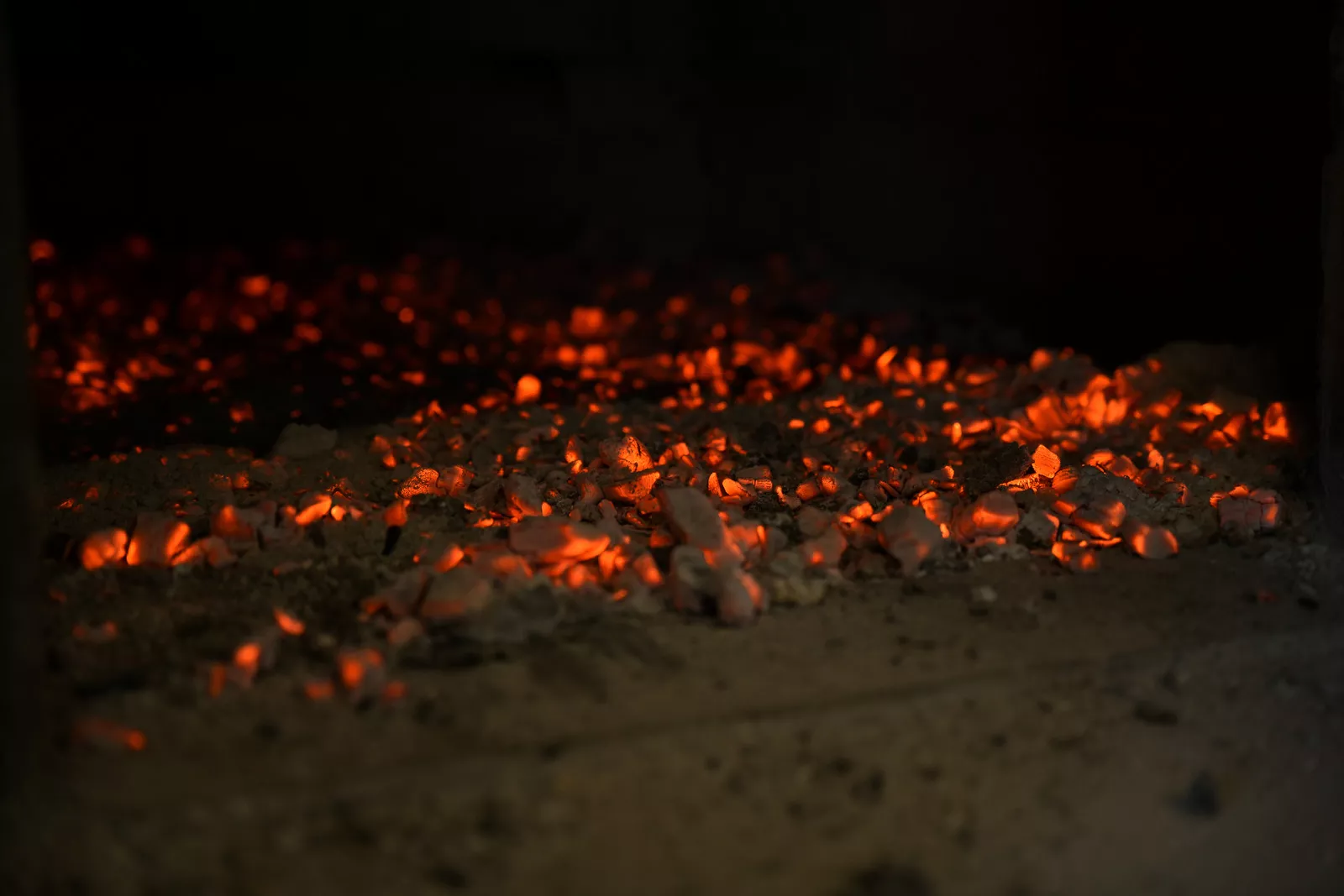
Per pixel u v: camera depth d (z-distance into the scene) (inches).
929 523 46.7
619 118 94.7
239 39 92.0
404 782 39.2
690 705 41.4
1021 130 72.1
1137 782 40.4
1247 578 46.6
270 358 65.6
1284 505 49.4
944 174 78.0
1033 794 40.0
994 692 42.1
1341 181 48.4
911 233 81.7
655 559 46.3
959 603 45.3
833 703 41.5
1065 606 45.2
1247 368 58.1
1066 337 68.7
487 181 96.3
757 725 40.8
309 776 39.3
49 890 37.3
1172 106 64.5
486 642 43.3
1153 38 65.1
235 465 51.6
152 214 92.1
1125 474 51.0
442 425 55.7
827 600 45.4
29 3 87.3
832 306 77.5
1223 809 40.1
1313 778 40.8
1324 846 39.6
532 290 81.5
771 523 48.4
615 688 41.9
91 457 53.6
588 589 44.8
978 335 70.3
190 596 44.9
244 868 37.8
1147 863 39.0
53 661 42.4
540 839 38.5
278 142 93.7
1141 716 41.9
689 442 54.3
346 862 38.0
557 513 48.8
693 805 39.3
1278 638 44.0
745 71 93.1
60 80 89.0
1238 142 61.4
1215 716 42.1
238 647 42.6
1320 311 49.2
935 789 39.9
